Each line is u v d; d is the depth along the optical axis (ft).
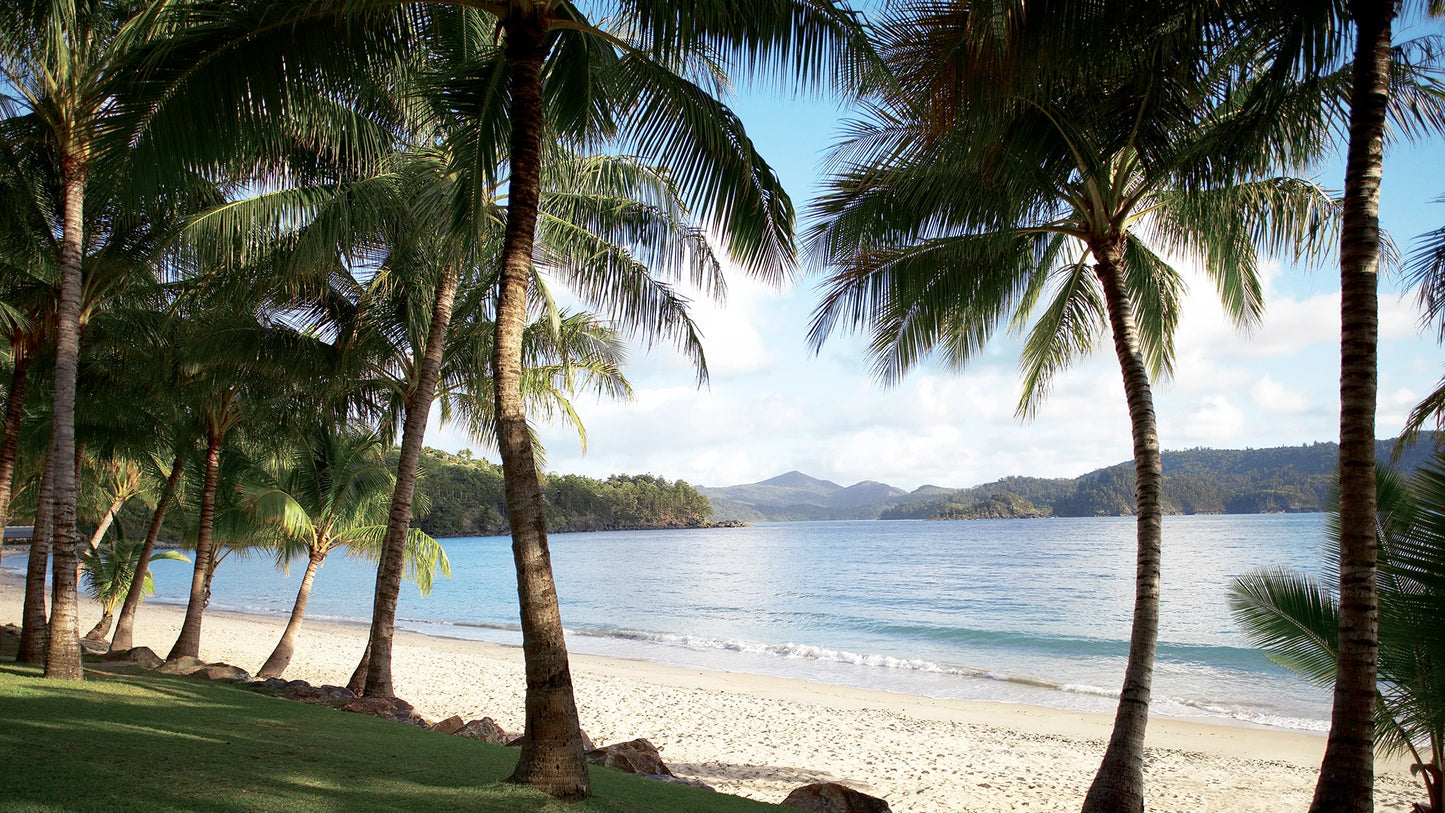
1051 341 30.19
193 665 37.24
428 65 22.70
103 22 25.70
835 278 26.76
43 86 26.00
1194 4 17.33
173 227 31.32
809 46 17.67
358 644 73.31
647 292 32.30
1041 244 26.91
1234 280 28.30
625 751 23.04
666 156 20.68
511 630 95.86
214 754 15.14
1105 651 75.36
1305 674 22.48
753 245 20.59
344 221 29.35
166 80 17.38
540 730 14.73
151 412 47.78
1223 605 101.91
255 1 16.75
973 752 37.01
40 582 26.81
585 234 32.01
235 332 34.42
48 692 20.15
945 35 17.79
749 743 38.17
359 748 17.65
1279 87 18.92
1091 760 35.78
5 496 32.14
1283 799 30.71
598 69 20.52
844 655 72.08
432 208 28.35
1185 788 32.19
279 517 45.60
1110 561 185.98
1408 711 19.01
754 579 167.02
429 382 34.47
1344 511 15.92
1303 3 17.35
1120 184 23.50
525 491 14.98
